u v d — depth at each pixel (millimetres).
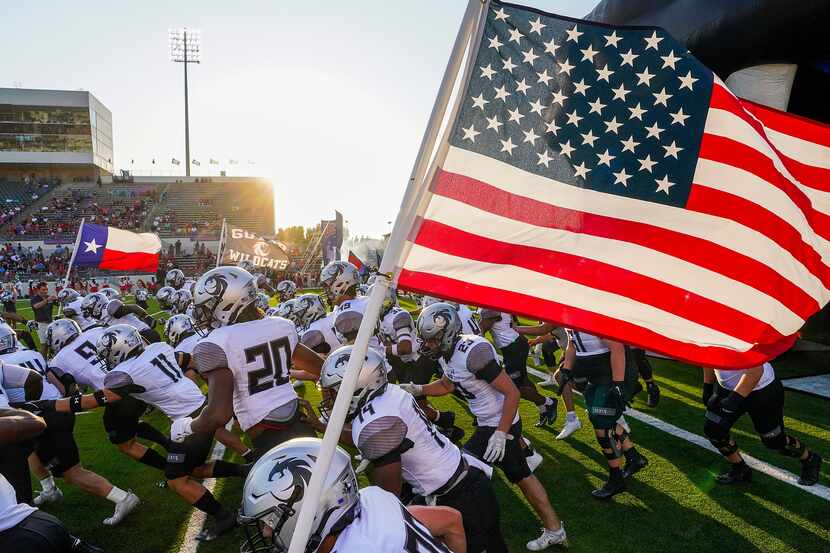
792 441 4477
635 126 2311
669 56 2305
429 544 1554
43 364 5500
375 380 2623
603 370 5059
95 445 6406
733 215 2270
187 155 53344
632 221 2297
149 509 4672
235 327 3453
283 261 16719
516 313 2252
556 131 2344
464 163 2322
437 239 2307
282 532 1595
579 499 4520
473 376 3625
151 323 8781
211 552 3934
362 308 5637
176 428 3391
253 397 3463
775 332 2348
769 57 9070
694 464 5113
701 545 3766
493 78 2330
